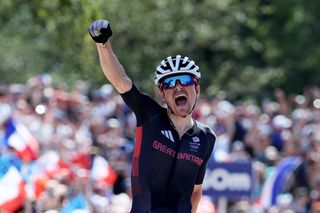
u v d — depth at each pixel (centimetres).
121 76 1764
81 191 2916
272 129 3988
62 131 3406
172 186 1786
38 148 3203
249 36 5875
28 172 2922
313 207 3456
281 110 4409
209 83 5756
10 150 3030
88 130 3562
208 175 3139
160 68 1783
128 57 4716
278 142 3959
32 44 4328
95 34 1739
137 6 4506
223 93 5384
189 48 5403
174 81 1770
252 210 3222
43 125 3372
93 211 2961
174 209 1786
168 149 1784
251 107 4119
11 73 4466
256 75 6050
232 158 3553
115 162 3316
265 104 4506
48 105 3559
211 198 3209
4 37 4406
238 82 5978
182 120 1797
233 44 5750
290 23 6203
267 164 3728
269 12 5975
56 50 3581
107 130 3522
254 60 6150
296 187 3556
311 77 6328
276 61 6238
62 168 3002
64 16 2758
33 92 3578
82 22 2727
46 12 2769
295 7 6222
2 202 2734
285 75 6175
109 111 3816
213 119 3869
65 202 2800
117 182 3269
